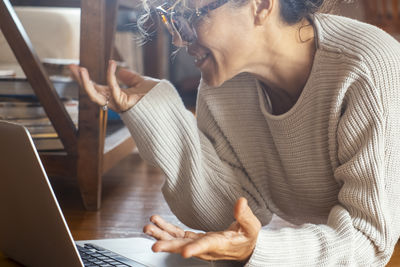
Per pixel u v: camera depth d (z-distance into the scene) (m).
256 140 1.27
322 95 1.07
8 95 1.77
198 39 1.05
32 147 0.82
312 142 1.11
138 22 1.14
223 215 1.26
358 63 1.02
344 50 1.04
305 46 1.10
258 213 1.33
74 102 1.98
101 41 1.61
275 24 1.06
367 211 1.00
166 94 1.19
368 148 1.00
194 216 1.26
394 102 1.01
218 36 1.03
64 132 1.73
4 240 1.02
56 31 2.44
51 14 2.44
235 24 1.03
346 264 0.95
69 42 2.46
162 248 0.77
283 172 1.25
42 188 0.84
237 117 1.26
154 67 3.88
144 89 1.22
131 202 1.94
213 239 0.80
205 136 1.30
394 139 1.00
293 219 1.33
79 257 0.84
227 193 1.25
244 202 0.81
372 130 1.00
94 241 1.18
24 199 0.89
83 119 1.73
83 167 1.76
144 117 1.16
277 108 1.21
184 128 1.19
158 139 1.17
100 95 1.17
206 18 1.02
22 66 1.64
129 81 1.26
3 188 0.93
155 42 3.85
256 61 1.09
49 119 1.71
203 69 1.10
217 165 1.26
